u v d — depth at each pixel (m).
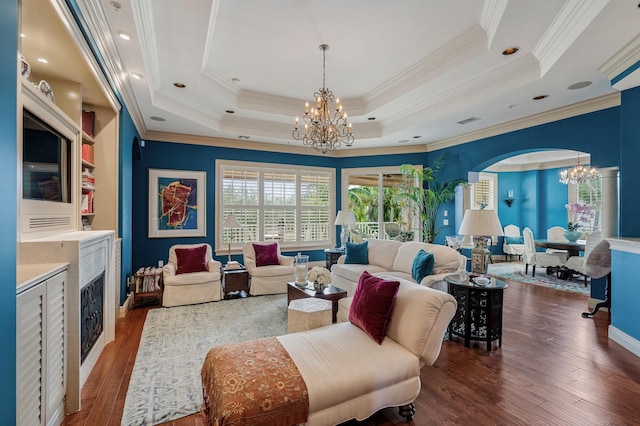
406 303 2.14
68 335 2.00
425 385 2.35
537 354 2.88
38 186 2.12
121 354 2.84
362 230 7.43
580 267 5.86
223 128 5.49
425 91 4.28
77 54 2.39
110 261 3.05
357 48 3.45
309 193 6.98
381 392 1.82
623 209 3.34
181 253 4.68
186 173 5.79
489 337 2.96
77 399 2.02
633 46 2.71
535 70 3.45
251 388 1.54
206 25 2.75
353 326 2.33
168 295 4.27
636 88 3.21
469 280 3.21
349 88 4.64
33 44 2.25
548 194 8.55
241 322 3.68
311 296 3.32
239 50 3.49
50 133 2.27
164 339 3.18
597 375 2.49
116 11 2.31
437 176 6.42
